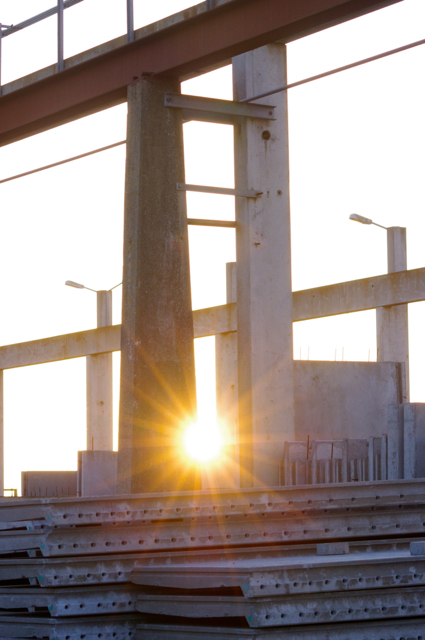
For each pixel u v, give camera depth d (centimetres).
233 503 1097
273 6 1548
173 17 1697
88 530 1045
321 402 1842
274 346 1781
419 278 3084
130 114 1716
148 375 1622
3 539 1055
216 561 1048
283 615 903
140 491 1591
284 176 1809
